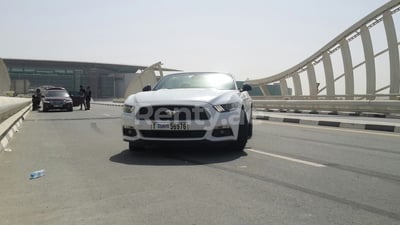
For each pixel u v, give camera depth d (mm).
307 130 12453
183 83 8734
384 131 12227
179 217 4055
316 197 4727
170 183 5422
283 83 39844
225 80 8836
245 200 4617
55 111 29141
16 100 13461
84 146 9016
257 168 6363
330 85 31141
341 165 6605
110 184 5402
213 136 7121
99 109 33062
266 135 10977
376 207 4340
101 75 140125
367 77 27375
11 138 10398
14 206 4477
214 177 5754
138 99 7508
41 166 6676
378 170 6215
